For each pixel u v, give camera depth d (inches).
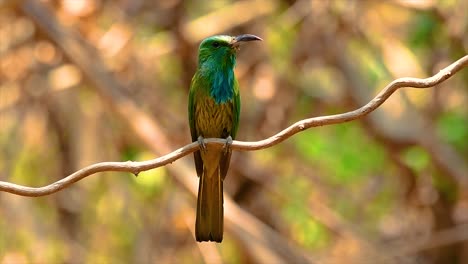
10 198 580.1
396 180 737.6
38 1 586.9
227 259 613.0
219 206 350.9
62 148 614.5
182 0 649.6
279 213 695.1
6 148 604.1
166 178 602.5
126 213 611.8
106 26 638.5
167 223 613.6
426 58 666.8
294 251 560.4
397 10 662.5
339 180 741.3
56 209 610.5
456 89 671.8
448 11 632.4
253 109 658.2
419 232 722.8
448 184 655.8
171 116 652.1
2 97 610.9
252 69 650.8
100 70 567.5
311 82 669.3
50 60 607.2
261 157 677.3
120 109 552.4
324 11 638.5
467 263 683.4
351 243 697.0
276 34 649.0
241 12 647.8
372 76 662.5
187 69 668.1
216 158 348.2
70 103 608.4
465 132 671.8
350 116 288.8
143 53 642.2
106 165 290.0
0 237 575.5
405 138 627.5
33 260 577.3
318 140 727.1
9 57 613.0
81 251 607.8
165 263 625.0
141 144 562.3
